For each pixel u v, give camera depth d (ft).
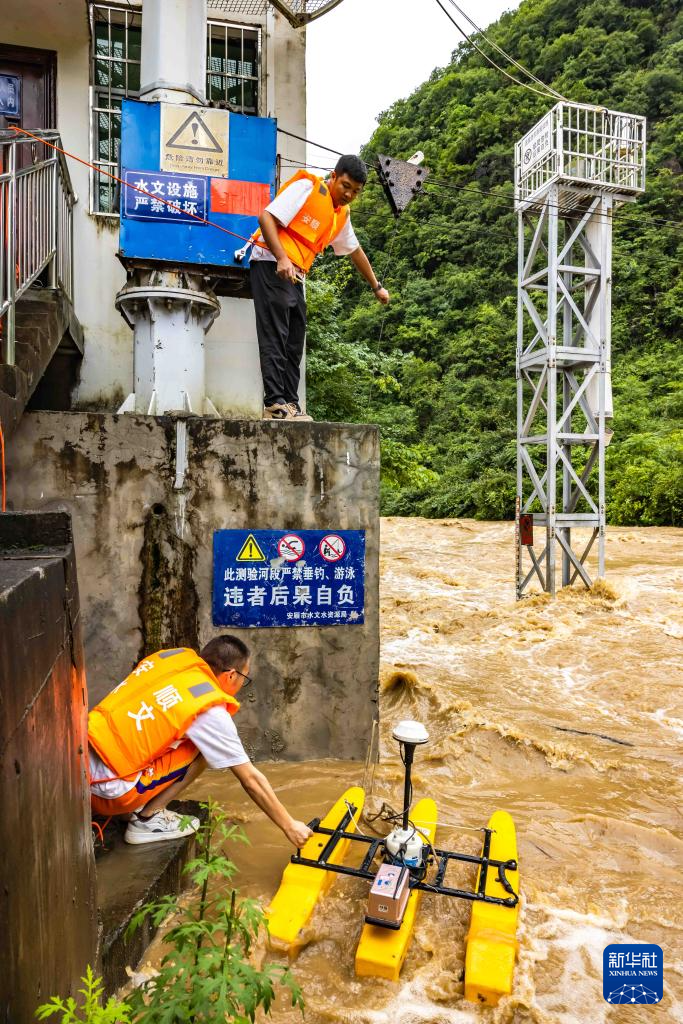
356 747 16.62
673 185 133.39
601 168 36.17
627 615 33.63
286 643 16.21
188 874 11.72
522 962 10.43
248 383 25.20
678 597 36.88
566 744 19.27
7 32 24.14
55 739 6.48
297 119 26.53
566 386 40.55
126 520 15.38
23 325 16.61
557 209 36.24
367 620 16.57
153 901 10.23
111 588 15.38
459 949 10.57
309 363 57.47
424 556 55.52
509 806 15.70
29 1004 5.15
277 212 16.66
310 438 16.10
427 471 67.51
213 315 20.15
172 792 11.59
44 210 19.03
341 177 17.44
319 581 16.21
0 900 4.48
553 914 11.65
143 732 10.72
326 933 10.77
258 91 26.40
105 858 11.00
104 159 25.17
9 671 4.91
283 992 9.66
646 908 11.96
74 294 24.36
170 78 19.63
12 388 12.82
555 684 25.41
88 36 24.73
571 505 38.91
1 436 12.00
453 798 16.01
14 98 24.54
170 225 19.26
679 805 16.07
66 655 7.16
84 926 7.67
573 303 37.04
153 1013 6.61
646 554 52.42
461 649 30.01
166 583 15.60
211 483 15.70
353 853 12.92
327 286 59.82
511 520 89.97
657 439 85.87
